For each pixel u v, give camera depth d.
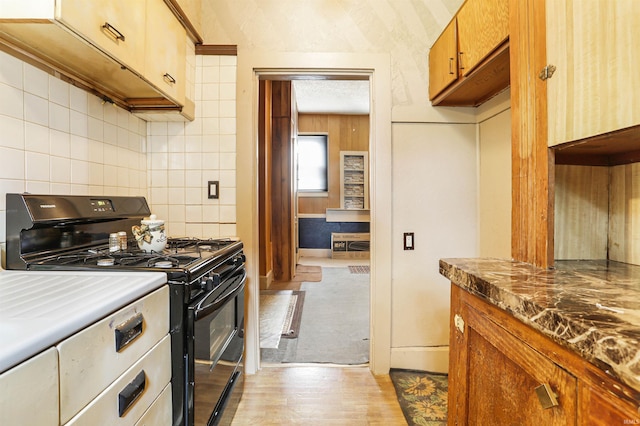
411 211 2.03
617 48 0.70
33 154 1.19
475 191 2.04
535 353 0.64
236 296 1.63
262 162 3.89
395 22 1.99
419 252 2.04
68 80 1.34
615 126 0.70
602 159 1.10
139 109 1.76
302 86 4.73
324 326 2.80
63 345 0.61
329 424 1.57
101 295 0.79
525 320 0.63
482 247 1.99
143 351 0.88
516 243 1.06
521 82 1.02
